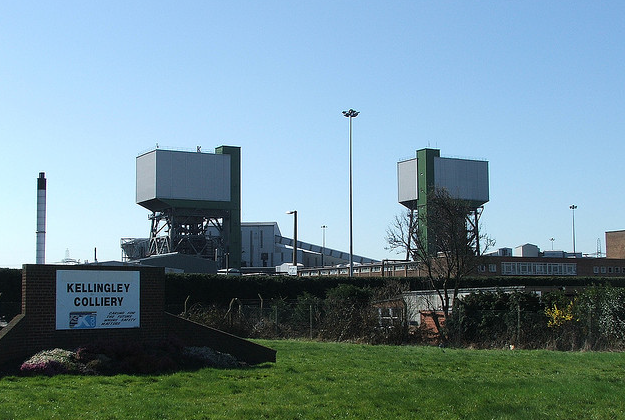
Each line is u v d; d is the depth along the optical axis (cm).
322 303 3781
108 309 1919
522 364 2091
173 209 9256
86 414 1208
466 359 2216
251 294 4869
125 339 1939
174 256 7462
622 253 9588
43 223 7800
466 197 9462
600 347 2827
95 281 1900
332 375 1758
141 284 1986
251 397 1423
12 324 1739
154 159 9162
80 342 1859
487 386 1614
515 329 3042
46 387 1463
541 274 7450
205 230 9762
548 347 2905
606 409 1377
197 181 9375
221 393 1463
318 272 8669
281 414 1262
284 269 9419
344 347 2644
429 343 3206
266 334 3519
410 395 1478
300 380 1656
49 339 1809
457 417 1293
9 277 4184
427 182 9269
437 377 1761
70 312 1852
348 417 1262
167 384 1537
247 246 11488
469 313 3206
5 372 1634
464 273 3912
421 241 4009
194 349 1958
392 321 3288
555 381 1703
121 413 1223
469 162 9588
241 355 2053
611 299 2911
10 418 1159
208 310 3697
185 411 1255
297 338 3469
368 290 4088
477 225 4822
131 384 1539
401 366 1998
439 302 3953
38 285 1805
